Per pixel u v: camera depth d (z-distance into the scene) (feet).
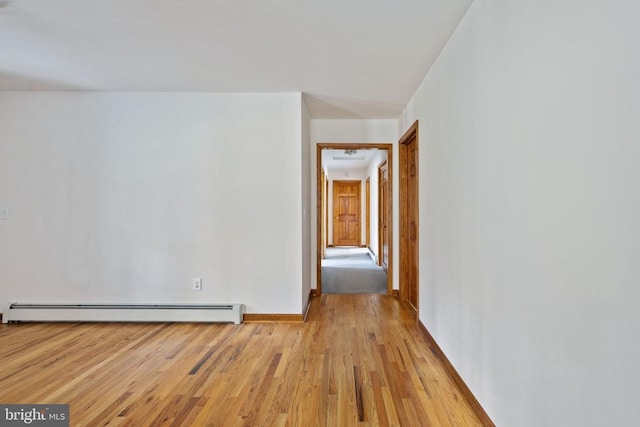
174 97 10.91
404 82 10.02
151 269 10.94
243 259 10.94
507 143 4.95
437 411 6.05
